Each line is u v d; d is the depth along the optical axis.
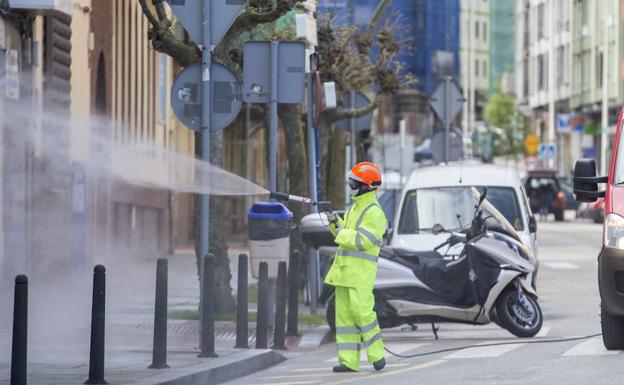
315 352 29.88
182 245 76.38
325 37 46.84
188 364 24.25
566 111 171.38
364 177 25.52
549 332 32.03
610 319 25.83
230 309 34.81
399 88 51.06
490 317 31.16
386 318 31.05
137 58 60.06
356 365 25.39
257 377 25.08
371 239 25.31
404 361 26.67
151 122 64.62
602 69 149.00
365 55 51.22
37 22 41.31
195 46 33.19
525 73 190.25
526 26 189.12
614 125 146.62
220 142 32.66
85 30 47.81
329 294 32.44
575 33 157.62
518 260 30.86
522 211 39.62
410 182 40.47
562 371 22.50
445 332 33.94
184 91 26.89
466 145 148.62
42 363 23.89
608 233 25.70
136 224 56.75
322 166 45.41
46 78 42.75
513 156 199.88
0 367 23.08
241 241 82.06
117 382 21.31
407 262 31.02
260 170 93.00
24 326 18.95
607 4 143.12
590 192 27.41
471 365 24.41
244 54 32.88
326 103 37.91
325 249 31.73
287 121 41.19
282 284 29.36
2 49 37.72
